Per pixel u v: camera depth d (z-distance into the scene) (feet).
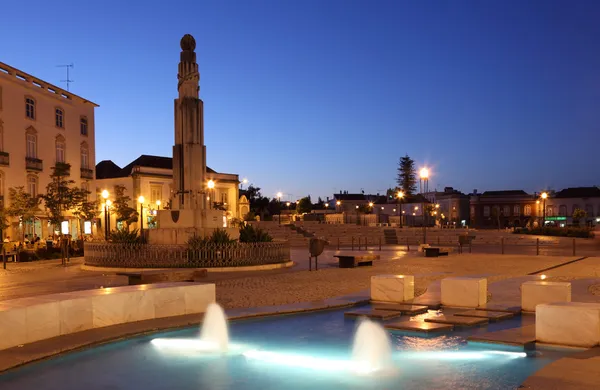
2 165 128.26
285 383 21.08
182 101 76.43
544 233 203.10
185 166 75.92
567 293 34.45
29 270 74.08
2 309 25.59
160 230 74.64
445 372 22.11
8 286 53.72
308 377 21.81
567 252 113.91
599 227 301.02
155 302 32.50
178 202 76.28
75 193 129.49
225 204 223.71
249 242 73.82
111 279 59.62
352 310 36.60
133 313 31.45
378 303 39.75
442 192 381.19
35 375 22.35
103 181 206.59
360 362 23.79
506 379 21.07
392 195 401.08
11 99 132.36
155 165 217.36
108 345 27.32
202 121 77.51
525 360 23.82
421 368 22.82
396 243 172.45
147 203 199.41
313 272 65.57
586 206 338.13
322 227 186.70
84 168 163.12
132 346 27.25
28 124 138.31
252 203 319.68
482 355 24.81
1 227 114.42
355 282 54.39
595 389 18.16
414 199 365.20
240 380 21.53
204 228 74.79
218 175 227.61
